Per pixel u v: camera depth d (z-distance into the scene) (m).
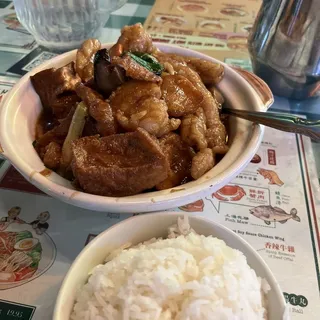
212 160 0.21
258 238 0.20
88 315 0.15
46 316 0.17
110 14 0.39
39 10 0.32
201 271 0.16
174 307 0.15
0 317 0.17
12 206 0.21
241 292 0.15
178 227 0.18
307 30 0.27
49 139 0.23
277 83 0.31
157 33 0.37
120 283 0.16
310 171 0.25
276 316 0.16
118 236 0.18
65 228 0.21
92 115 0.21
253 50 0.31
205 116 0.24
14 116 0.22
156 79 0.21
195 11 0.41
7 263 0.19
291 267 0.19
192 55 0.27
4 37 0.37
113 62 0.21
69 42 0.35
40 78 0.24
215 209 0.22
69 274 0.16
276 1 0.29
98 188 0.19
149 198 0.18
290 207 0.22
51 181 0.19
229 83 0.26
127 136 0.19
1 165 0.24
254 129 0.22
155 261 0.16
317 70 0.28
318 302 0.18
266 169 0.25
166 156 0.20
